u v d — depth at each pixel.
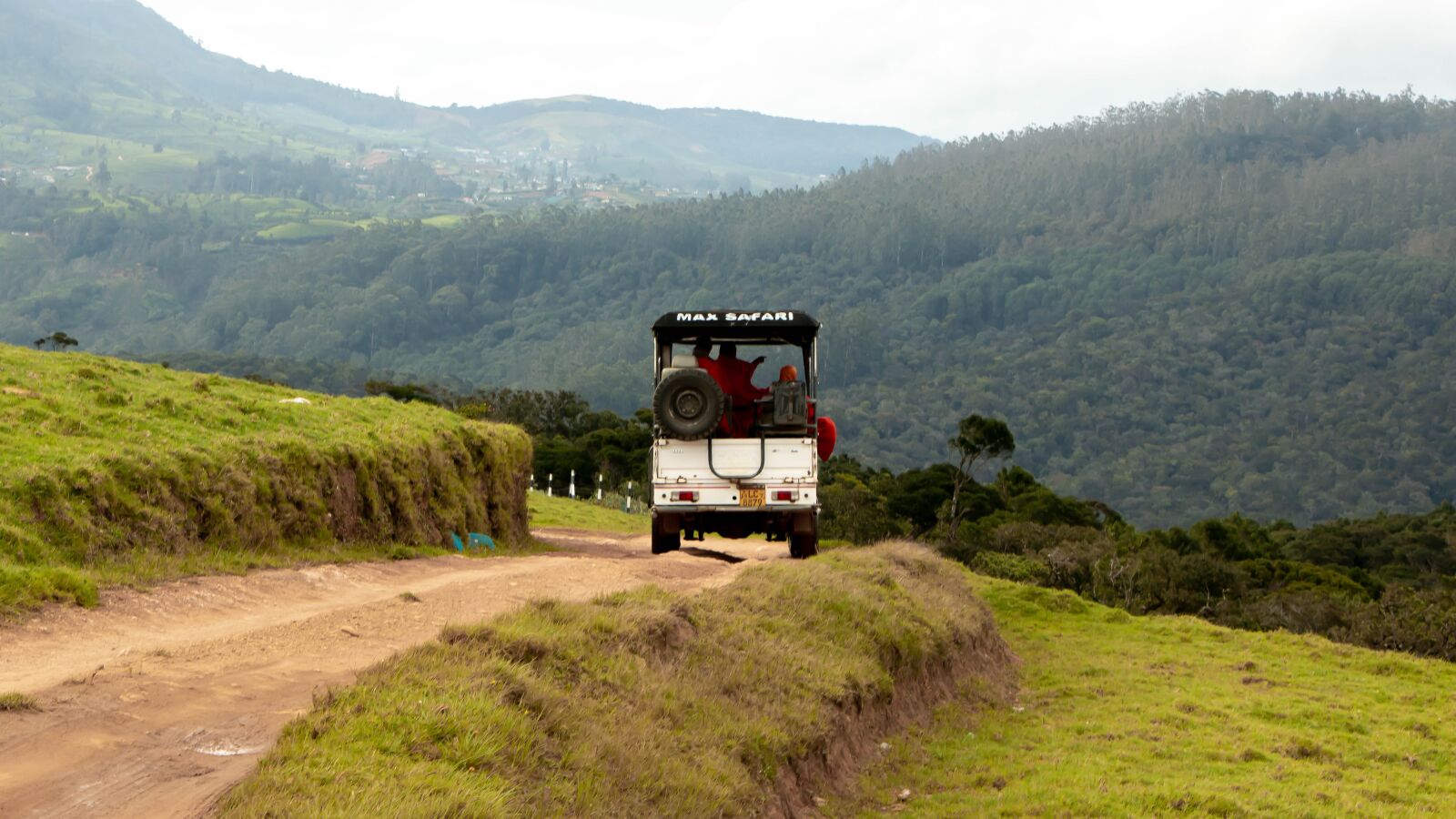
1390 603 42.19
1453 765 16.05
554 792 6.99
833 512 51.50
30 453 12.95
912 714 14.93
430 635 10.70
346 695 7.48
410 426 21.47
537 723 7.68
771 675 11.58
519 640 8.98
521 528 25.20
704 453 17.59
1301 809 12.50
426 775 6.41
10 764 6.21
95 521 12.41
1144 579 47.62
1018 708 17.83
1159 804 12.07
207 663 8.83
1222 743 15.87
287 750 6.49
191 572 12.56
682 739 8.94
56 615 9.80
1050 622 26.98
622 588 14.72
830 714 11.77
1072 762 13.96
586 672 9.09
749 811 8.75
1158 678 21.16
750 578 15.12
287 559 14.62
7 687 7.59
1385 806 13.23
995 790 12.48
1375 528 103.94
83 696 7.52
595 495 63.88
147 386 18.44
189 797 5.98
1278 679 22.08
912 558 21.55
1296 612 44.72
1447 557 94.75
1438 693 21.67
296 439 16.86
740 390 18.11
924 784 12.41
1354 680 22.64
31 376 16.64
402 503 19.02
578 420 98.00
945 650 17.11
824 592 15.09
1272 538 108.25
